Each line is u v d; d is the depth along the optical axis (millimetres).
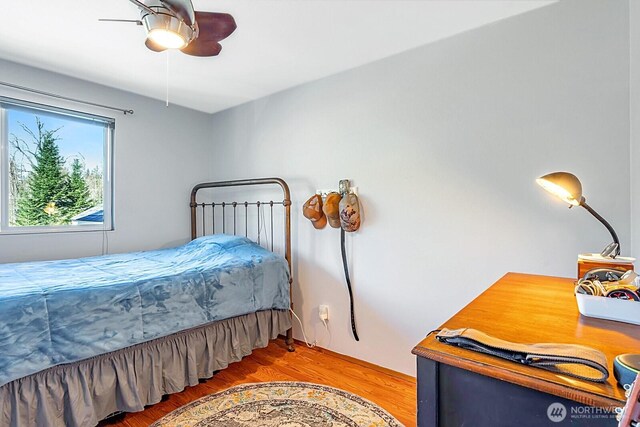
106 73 2496
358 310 2438
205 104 3229
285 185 2717
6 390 1374
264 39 2006
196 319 1981
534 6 1716
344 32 1938
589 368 627
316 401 1950
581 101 1624
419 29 1919
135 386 1732
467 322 915
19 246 2352
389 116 2258
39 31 1901
